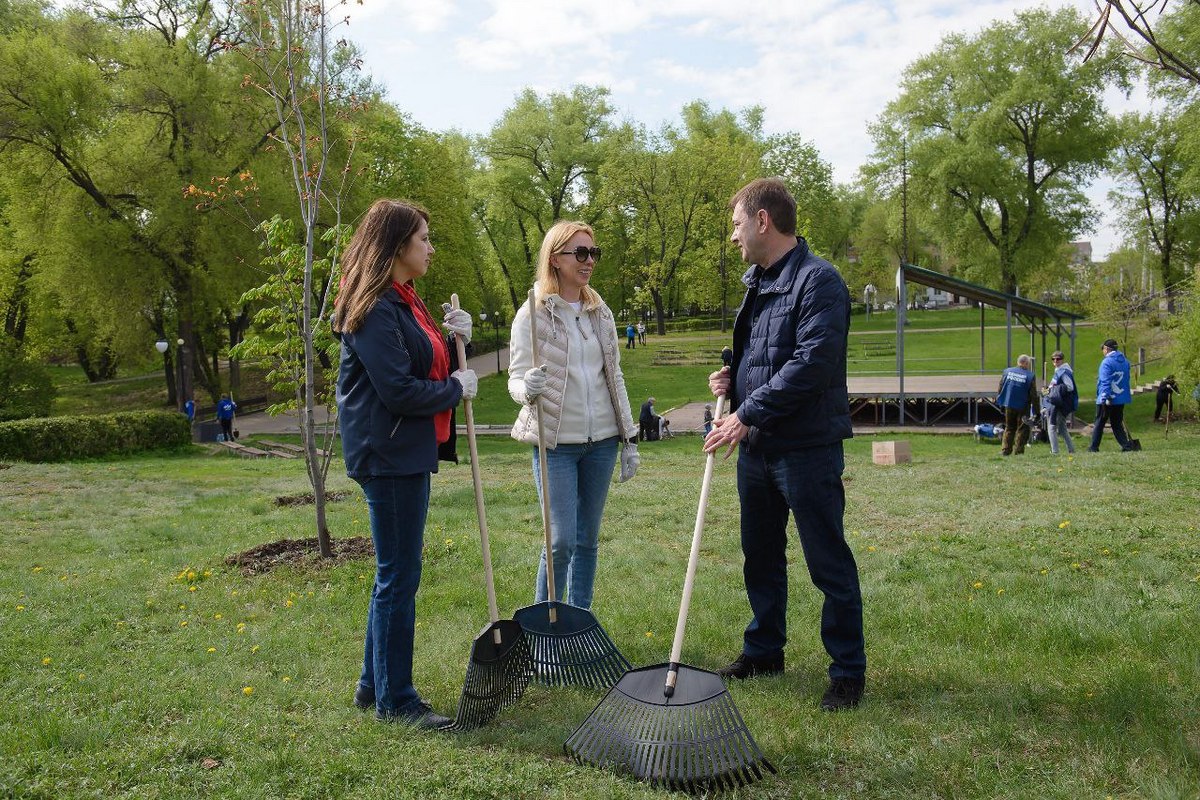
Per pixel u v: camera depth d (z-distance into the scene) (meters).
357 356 3.46
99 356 42.59
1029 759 3.08
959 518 7.64
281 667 4.34
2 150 24.91
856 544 6.79
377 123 32.91
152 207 25.31
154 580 6.24
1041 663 4.00
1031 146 44.88
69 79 23.98
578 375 4.35
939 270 74.44
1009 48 43.59
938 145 45.44
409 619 3.58
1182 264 46.31
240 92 24.61
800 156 57.16
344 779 2.99
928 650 4.27
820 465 3.67
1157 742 3.11
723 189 48.59
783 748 3.21
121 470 14.77
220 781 2.99
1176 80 28.31
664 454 16.55
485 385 41.66
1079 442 18.91
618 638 4.64
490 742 3.35
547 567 4.02
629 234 53.50
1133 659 3.99
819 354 3.52
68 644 4.75
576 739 3.20
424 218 3.58
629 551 6.83
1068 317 29.59
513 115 54.25
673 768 3.01
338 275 7.05
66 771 3.06
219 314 32.19
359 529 8.06
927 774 2.98
